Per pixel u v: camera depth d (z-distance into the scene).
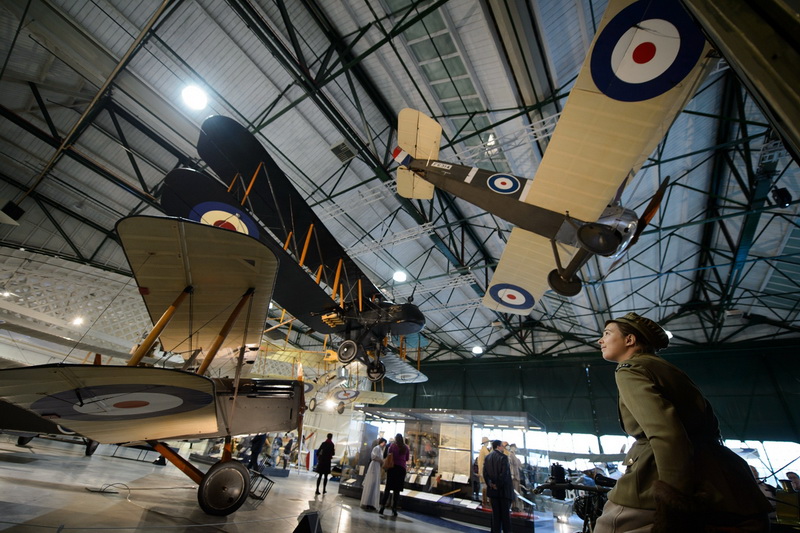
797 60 0.60
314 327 6.79
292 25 5.88
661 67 2.71
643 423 0.77
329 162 8.31
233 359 4.64
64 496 2.75
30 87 6.36
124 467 5.50
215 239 2.80
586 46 5.67
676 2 2.47
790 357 11.76
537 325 16.02
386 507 6.06
